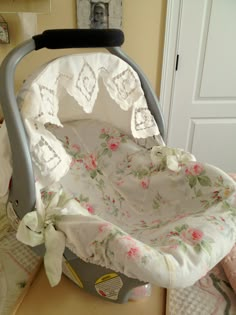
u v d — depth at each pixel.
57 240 0.59
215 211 0.69
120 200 1.04
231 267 0.71
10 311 0.65
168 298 0.69
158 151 0.90
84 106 0.69
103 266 0.59
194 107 1.73
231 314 0.64
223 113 1.78
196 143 1.86
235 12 1.49
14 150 0.55
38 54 1.44
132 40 1.48
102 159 1.07
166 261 0.52
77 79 0.68
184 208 0.86
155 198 0.96
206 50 1.58
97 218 0.59
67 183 1.05
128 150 1.01
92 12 1.38
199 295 0.69
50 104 0.62
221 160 1.95
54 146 0.63
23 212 0.60
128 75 0.79
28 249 0.84
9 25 1.34
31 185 0.57
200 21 1.49
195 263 0.54
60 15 1.38
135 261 0.50
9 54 0.56
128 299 0.69
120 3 1.37
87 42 0.63
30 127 0.57
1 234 0.89
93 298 0.70
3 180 0.60
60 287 0.73
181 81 1.64
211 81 1.67
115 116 0.94
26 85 0.60
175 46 1.53
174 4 1.42
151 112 0.89
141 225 0.93
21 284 0.73
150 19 1.44
